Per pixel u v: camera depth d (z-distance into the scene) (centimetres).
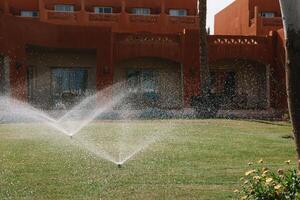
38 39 2550
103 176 817
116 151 1122
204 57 2439
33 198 668
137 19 3188
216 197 669
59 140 1341
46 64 2839
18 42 2420
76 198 669
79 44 2683
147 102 2891
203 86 2430
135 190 715
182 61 2784
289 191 479
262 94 2984
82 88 2891
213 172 850
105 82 2719
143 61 2933
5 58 2327
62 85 2864
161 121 2033
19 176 815
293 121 584
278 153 1082
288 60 586
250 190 520
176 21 3216
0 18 2228
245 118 2280
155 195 685
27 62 2766
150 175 826
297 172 504
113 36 2748
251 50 2856
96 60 2786
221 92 3000
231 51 2845
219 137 1430
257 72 3012
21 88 2462
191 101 2497
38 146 1200
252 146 1209
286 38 587
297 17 581
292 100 584
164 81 2939
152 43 2777
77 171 862
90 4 3406
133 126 1789
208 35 2827
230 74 3023
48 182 768
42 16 3094
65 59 2869
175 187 734
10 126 1758
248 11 3509
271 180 491
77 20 3133
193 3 3475
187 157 1025
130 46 2767
